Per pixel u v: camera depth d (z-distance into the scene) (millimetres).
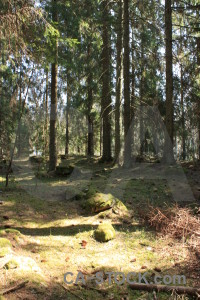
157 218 4656
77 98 14836
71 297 2770
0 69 9719
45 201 6148
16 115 9055
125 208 5477
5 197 6348
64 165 8609
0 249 3322
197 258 3449
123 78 11609
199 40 10461
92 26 11906
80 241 4160
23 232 4414
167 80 9594
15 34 5105
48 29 5648
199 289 2846
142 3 11484
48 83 15211
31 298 2600
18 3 5238
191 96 10891
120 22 11555
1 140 9602
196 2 10750
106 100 14391
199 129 12461
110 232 4258
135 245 4043
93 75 14617
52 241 4129
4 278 2781
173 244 3994
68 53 10336
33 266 3133
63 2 10133
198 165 9805
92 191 6078
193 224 4242
